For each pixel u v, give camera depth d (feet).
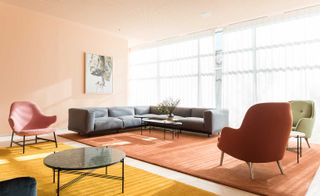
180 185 8.59
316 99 17.80
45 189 8.12
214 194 7.81
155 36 26.71
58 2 17.21
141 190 8.13
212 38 23.70
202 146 15.17
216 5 17.39
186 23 21.77
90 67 23.95
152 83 29.45
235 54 21.99
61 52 21.76
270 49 19.92
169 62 27.48
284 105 9.06
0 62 18.11
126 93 27.71
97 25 22.70
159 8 18.08
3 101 18.28
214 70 23.62
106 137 18.22
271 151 9.21
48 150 13.79
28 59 19.62
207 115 18.60
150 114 24.61
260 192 7.87
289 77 18.98
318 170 10.23
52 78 21.17
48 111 20.92
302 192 7.90
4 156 12.36
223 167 10.66
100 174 9.61
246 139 9.20
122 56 27.14
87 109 18.56
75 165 7.22
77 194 7.78
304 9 18.06
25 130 13.64
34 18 19.89
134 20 21.04
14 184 2.92
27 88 19.58
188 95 25.77
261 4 17.19
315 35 17.79
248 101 21.15
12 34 18.69
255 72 20.72
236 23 21.67
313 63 17.92
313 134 17.58
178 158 12.21
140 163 11.51
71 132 20.57
